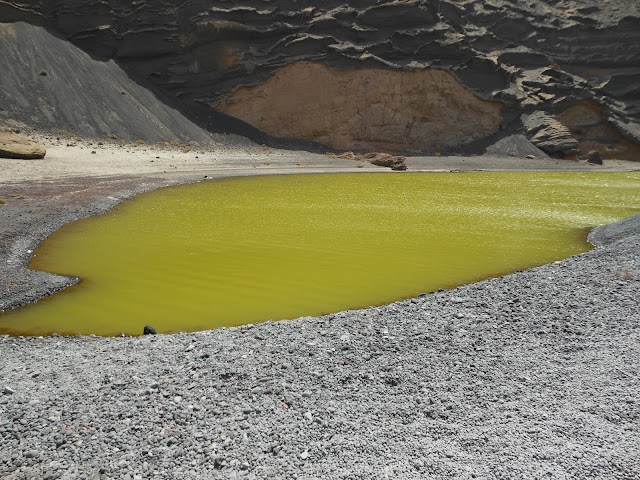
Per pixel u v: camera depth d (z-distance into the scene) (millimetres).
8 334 9695
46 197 23922
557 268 12727
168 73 55844
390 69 60406
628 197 31547
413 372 7504
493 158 60125
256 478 5293
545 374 7383
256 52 58094
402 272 14406
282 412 6465
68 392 6820
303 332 8953
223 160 45938
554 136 62438
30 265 14180
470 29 67375
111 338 9406
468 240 18734
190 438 5906
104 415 6293
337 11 61156
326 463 5543
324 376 7355
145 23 55250
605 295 10414
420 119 62594
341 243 17922
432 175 45781
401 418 6395
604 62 68000
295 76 58625
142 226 19969
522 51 67625
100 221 20562
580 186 38031
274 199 28266
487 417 6367
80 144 41500
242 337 8773
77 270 13969
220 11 56750
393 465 5496
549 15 70562
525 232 20328
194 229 19734
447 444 5852
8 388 6859
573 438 5879
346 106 60094
